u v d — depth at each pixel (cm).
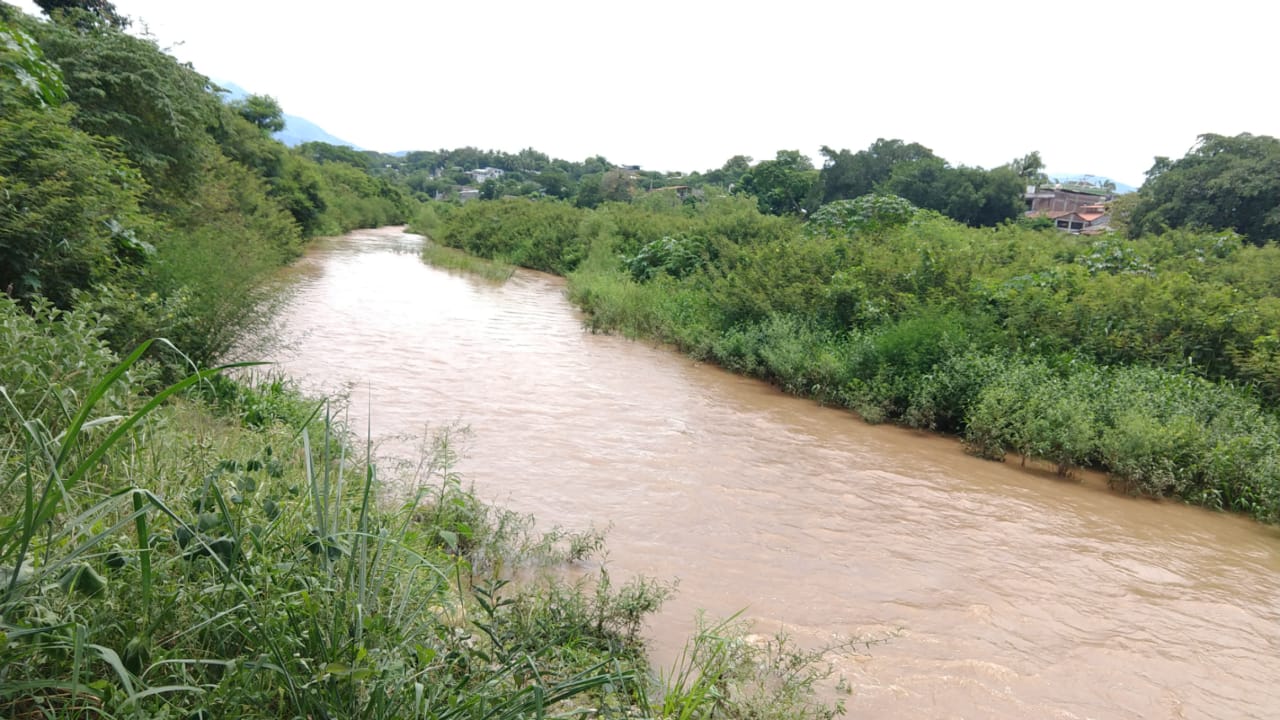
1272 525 685
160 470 295
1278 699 398
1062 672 406
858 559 529
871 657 400
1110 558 572
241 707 195
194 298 675
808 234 1717
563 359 1136
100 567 215
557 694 229
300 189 3019
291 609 214
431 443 666
